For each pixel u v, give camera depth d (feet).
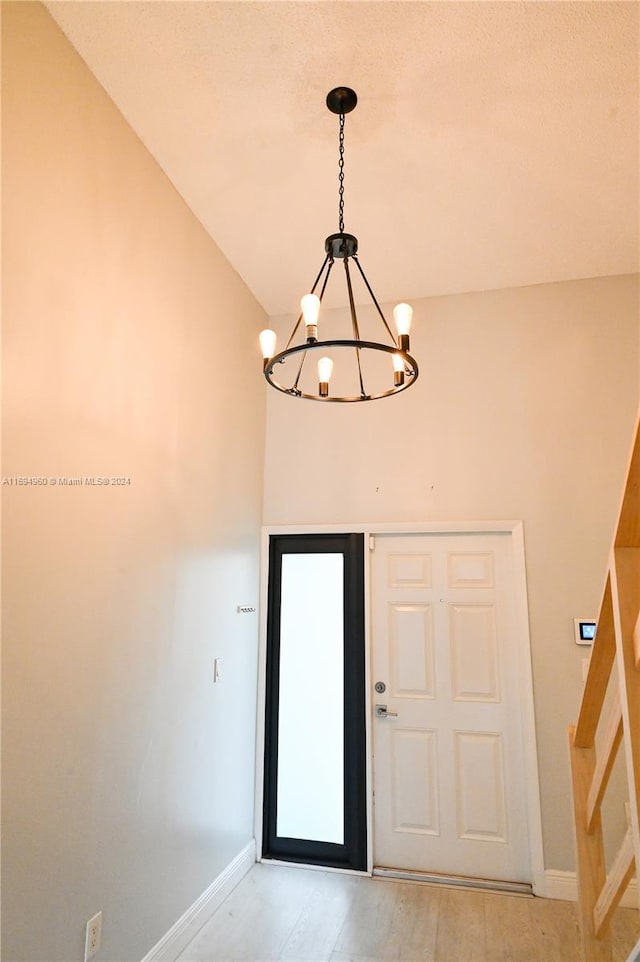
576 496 11.01
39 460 5.99
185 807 8.57
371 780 10.83
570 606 10.61
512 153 8.43
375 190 9.20
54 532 6.16
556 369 11.60
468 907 9.33
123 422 7.52
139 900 7.32
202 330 9.94
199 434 9.67
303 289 12.15
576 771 6.10
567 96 7.44
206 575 9.67
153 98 7.48
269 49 6.81
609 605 4.84
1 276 5.59
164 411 8.57
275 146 8.29
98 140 7.20
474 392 11.90
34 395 5.96
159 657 8.09
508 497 11.32
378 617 11.54
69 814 6.16
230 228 10.13
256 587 11.92
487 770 10.53
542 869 9.79
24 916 5.48
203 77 7.17
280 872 10.53
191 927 8.45
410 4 6.30
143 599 7.77
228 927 8.76
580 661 10.38
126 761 7.20
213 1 6.24
